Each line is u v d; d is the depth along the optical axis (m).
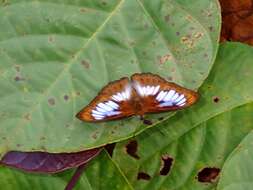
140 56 0.40
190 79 0.40
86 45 0.40
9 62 0.39
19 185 0.40
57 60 0.39
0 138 0.38
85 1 0.40
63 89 0.39
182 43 0.40
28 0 0.39
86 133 0.39
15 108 0.39
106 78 0.40
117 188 0.40
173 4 0.40
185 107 0.38
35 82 0.39
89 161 0.40
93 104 0.36
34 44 0.39
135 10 0.40
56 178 0.40
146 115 0.39
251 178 0.41
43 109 0.39
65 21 0.39
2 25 0.39
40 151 0.39
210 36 0.40
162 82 0.37
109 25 0.40
